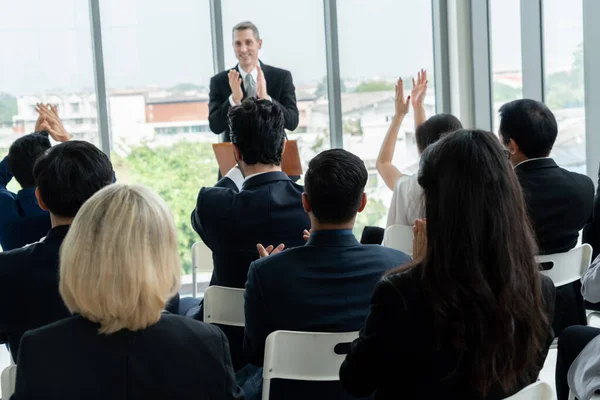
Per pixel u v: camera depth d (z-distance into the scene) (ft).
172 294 4.71
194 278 11.93
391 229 10.12
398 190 10.60
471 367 4.52
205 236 8.44
